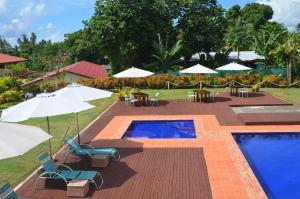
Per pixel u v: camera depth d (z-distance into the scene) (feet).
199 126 58.75
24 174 38.81
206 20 168.86
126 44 151.12
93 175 34.50
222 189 33.40
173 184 34.78
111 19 148.46
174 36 168.96
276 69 123.85
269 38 137.80
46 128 61.82
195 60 181.57
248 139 53.11
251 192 32.63
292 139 52.42
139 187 34.30
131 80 111.24
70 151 43.88
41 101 37.63
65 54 249.96
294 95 89.76
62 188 34.63
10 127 27.86
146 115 69.97
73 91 49.01
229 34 170.40
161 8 167.12
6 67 166.91
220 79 109.50
